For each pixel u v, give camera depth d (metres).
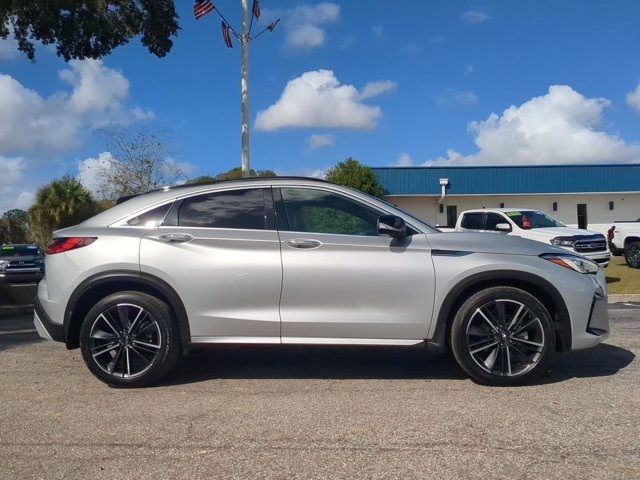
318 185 5.59
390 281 5.25
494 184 34.84
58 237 5.57
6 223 42.91
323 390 5.27
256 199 5.55
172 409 4.79
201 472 3.66
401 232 5.14
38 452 3.97
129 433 4.29
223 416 4.62
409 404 4.85
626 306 11.04
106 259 5.32
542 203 36.03
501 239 5.51
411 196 34.72
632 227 17.81
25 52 12.97
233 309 5.30
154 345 5.34
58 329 5.39
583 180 35.53
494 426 4.34
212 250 5.32
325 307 5.27
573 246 13.74
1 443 4.13
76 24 12.50
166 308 5.34
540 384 5.36
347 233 5.42
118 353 5.36
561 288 5.27
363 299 5.26
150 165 25.16
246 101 15.42
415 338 5.30
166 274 5.28
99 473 3.66
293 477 3.58
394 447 3.99
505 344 5.26
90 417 4.62
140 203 5.61
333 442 4.09
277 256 5.29
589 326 5.38
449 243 5.37
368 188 32.66
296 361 6.32
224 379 5.65
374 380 5.57
